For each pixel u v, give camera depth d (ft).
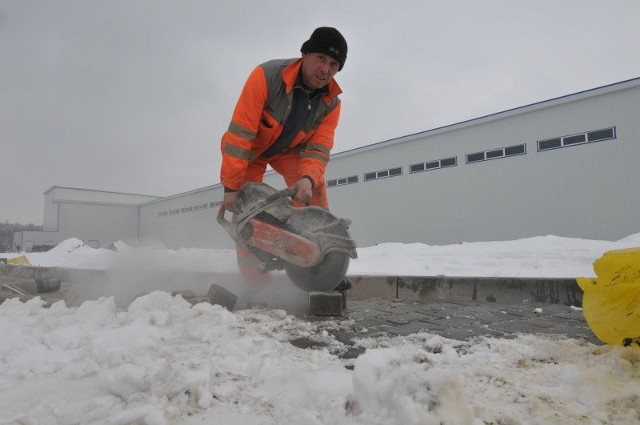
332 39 8.86
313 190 10.82
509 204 56.13
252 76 9.20
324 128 10.64
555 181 52.19
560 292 10.59
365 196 73.61
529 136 54.70
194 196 119.24
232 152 9.27
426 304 10.37
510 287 11.07
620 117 47.67
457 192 61.36
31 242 136.98
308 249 8.25
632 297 5.23
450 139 62.54
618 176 47.60
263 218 9.04
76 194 160.56
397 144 69.05
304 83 9.57
